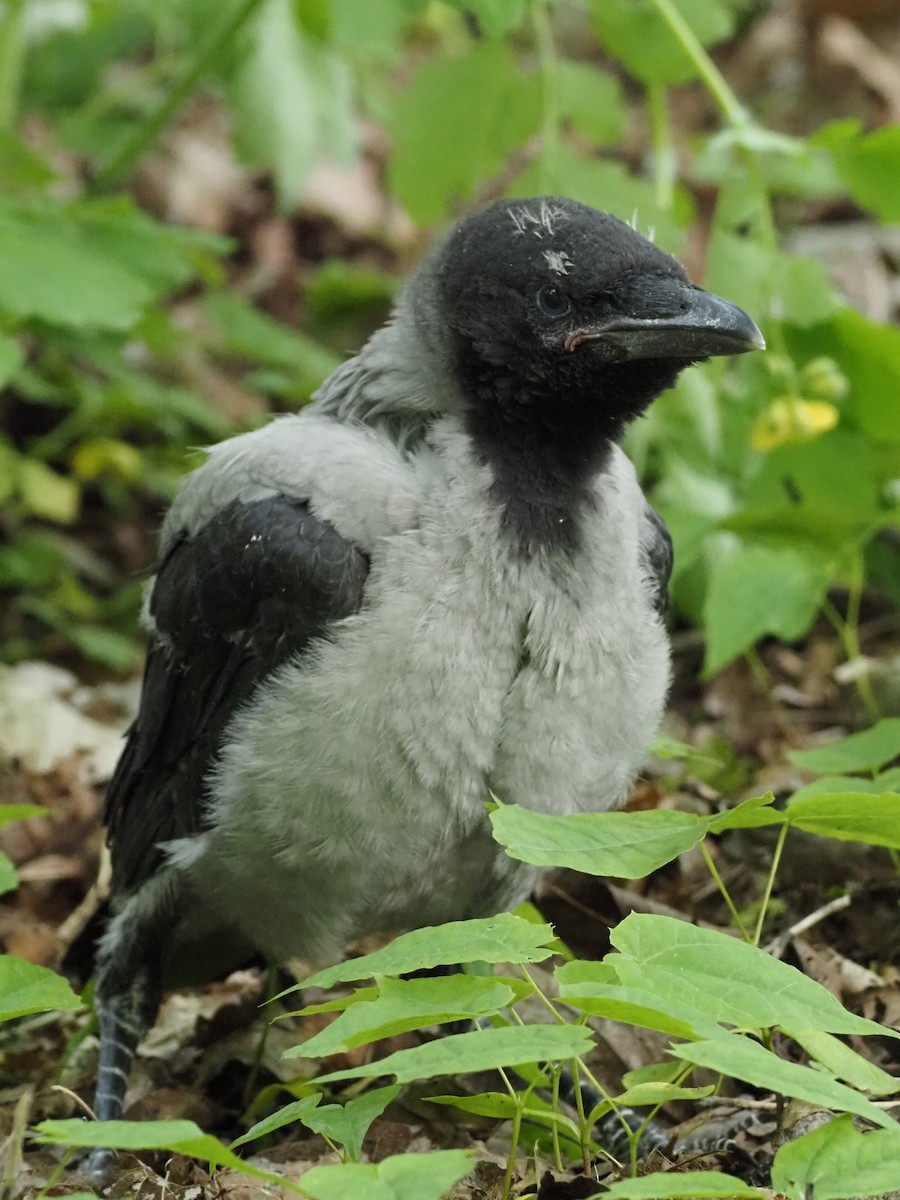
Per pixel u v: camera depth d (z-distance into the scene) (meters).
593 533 8.55
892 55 21.03
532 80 12.88
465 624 8.24
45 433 17.62
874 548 14.13
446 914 9.12
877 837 7.57
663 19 12.49
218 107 21.09
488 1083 9.13
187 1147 5.84
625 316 8.66
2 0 16.73
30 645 15.52
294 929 9.05
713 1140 8.27
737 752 12.60
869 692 12.44
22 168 12.90
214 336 18.66
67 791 12.65
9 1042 10.15
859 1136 6.17
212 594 8.86
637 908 10.01
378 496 8.44
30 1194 7.84
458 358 8.77
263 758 8.49
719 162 13.36
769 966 6.69
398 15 11.46
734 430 13.20
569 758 8.48
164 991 9.84
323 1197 5.70
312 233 20.42
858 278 16.81
